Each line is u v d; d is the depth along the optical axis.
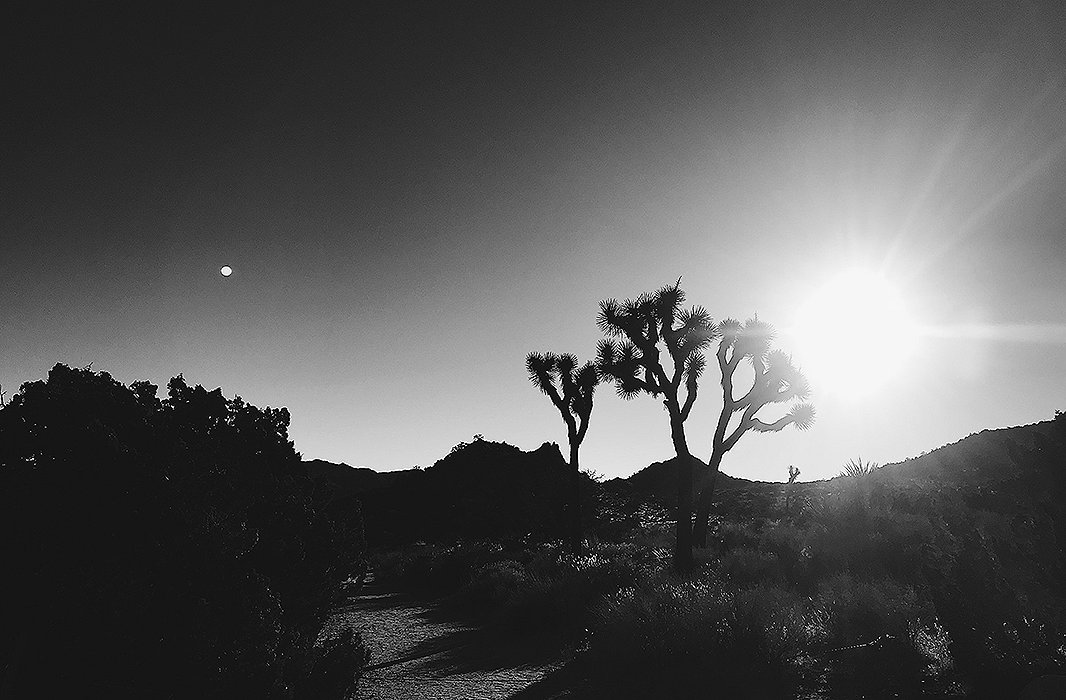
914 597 9.55
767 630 9.16
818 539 14.02
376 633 14.80
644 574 16.20
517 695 8.99
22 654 4.38
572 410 28.27
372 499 62.81
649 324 20.61
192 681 4.73
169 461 5.57
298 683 5.92
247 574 5.40
